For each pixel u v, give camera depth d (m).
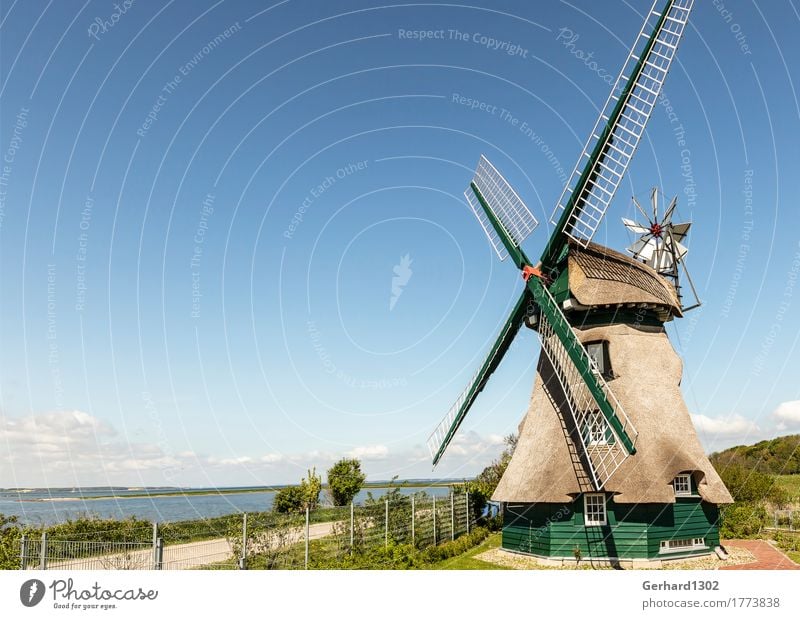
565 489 22.56
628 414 23.55
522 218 27.69
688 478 23.28
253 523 19.95
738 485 40.75
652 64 22.58
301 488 45.25
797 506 40.28
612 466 22.38
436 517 28.62
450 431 27.47
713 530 23.78
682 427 23.95
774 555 24.67
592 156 23.91
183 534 22.27
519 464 24.62
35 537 21.02
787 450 55.16
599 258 25.67
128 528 23.05
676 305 26.31
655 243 30.59
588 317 25.39
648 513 22.08
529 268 26.23
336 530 23.06
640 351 24.89
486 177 30.41
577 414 23.70
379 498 25.45
